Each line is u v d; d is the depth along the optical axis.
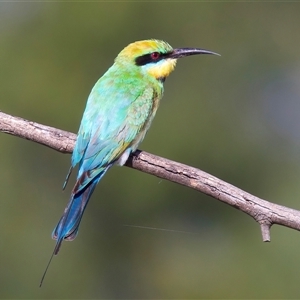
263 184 17.16
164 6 18.56
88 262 15.50
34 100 17.78
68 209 7.19
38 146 16.48
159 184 15.84
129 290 15.40
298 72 18.45
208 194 6.87
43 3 18.81
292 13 18.66
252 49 18.61
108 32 18.23
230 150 17.33
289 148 17.36
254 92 18.20
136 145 7.95
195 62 18.45
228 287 14.52
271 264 14.17
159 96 8.59
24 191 16.41
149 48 8.64
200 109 17.84
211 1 18.73
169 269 15.50
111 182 15.88
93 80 18.08
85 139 7.62
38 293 14.89
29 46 18.39
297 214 6.59
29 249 15.60
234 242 15.51
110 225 15.88
